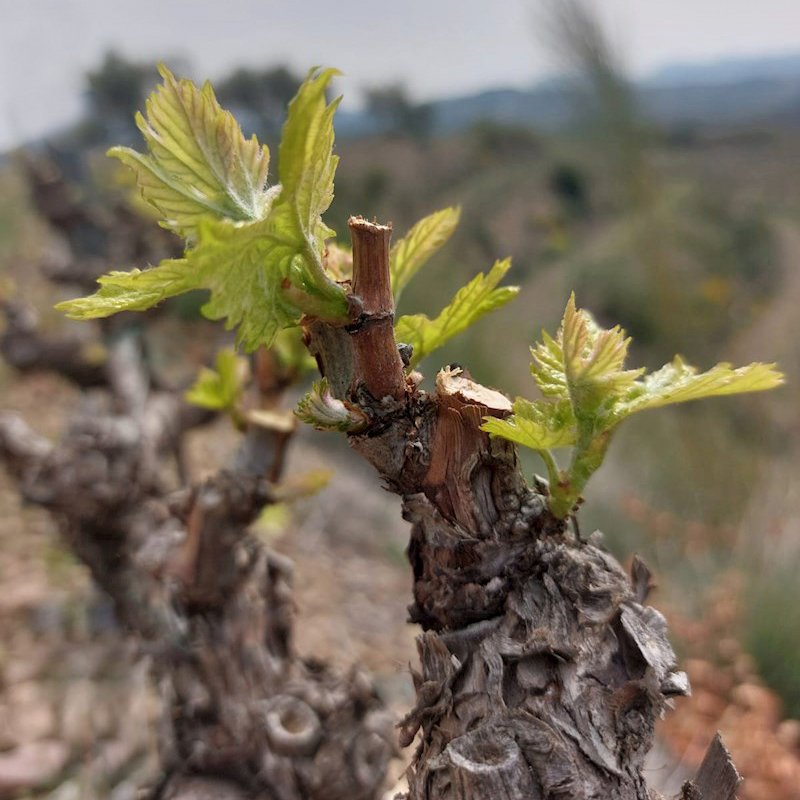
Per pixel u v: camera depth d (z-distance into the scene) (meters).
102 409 0.85
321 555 1.20
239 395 0.46
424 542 0.26
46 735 0.76
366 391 0.24
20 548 1.08
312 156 0.20
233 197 0.22
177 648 0.47
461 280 1.64
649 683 0.24
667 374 0.25
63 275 0.94
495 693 0.24
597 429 0.24
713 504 1.24
